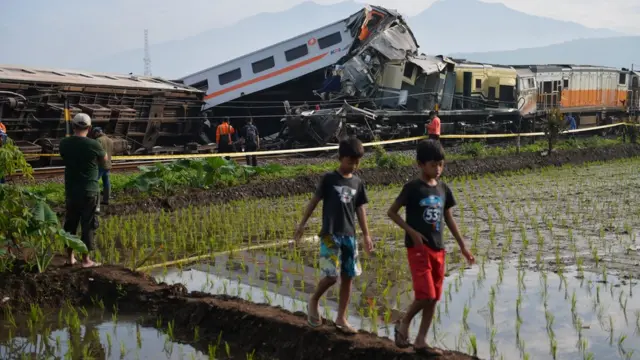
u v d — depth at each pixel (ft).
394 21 103.24
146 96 84.74
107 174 48.78
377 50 99.45
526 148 97.91
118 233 41.65
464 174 77.97
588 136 141.18
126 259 34.65
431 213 20.15
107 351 22.90
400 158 78.74
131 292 27.71
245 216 48.60
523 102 123.13
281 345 22.61
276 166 63.98
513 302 26.96
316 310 22.33
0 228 28.94
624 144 108.47
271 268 32.83
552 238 39.63
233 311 24.58
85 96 76.28
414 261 20.10
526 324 24.38
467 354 20.84
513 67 128.77
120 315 26.68
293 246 37.70
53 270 29.53
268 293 28.25
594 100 141.69
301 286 29.27
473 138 115.03
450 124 111.45
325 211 21.54
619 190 61.36
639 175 74.79
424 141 20.63
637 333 23.30
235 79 102.99
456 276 31.01
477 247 37.37
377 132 98.37
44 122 71.00
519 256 34.91
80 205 30.68
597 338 22.89
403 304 26.68
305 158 89.76
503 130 121.70
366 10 98.17
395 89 102.78
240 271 32.24
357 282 29.94
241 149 93.15
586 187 64.18
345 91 99.14
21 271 28.86
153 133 86.02
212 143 96.73
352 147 21.40
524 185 67.00
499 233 41.39
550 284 29.50
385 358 20.51
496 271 31.94
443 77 110.63
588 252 35.81
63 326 25.46
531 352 21.72
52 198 49.24
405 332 20.65
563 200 55.36
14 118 67.97
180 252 36.52
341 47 98.99
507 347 22.16
